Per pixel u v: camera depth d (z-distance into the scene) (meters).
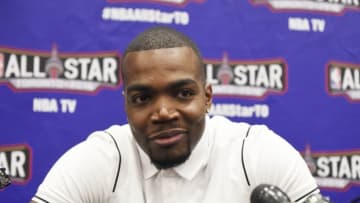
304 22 1.76
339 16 1.79
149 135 0.76
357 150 1.77
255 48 1.72
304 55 1.75
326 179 1.74
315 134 1.74
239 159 0.91
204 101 0.80
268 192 0.62
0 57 1.54
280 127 1.72
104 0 1.63
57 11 1.60
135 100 0.76
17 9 1.57
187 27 1.68
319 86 1.76
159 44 0.76
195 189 0.90
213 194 0.89
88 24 1.62
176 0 1.68
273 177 0.89
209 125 0.97
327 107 1.76
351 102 1.78
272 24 1.74
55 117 1.58
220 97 1.68
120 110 1.62
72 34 1.60
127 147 0.94
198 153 0.89
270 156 0.90
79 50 1.60
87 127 1.60
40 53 1.58
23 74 1.56
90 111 1.60
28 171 1.55
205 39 1.69
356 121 1.78
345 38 1.79
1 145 1.54
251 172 0.89
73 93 1.59
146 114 0.76
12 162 1.54
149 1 1.66
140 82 0.75
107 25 1.63
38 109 1.57
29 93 1.56
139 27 1.65
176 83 0.74
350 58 1.79
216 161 0.92
